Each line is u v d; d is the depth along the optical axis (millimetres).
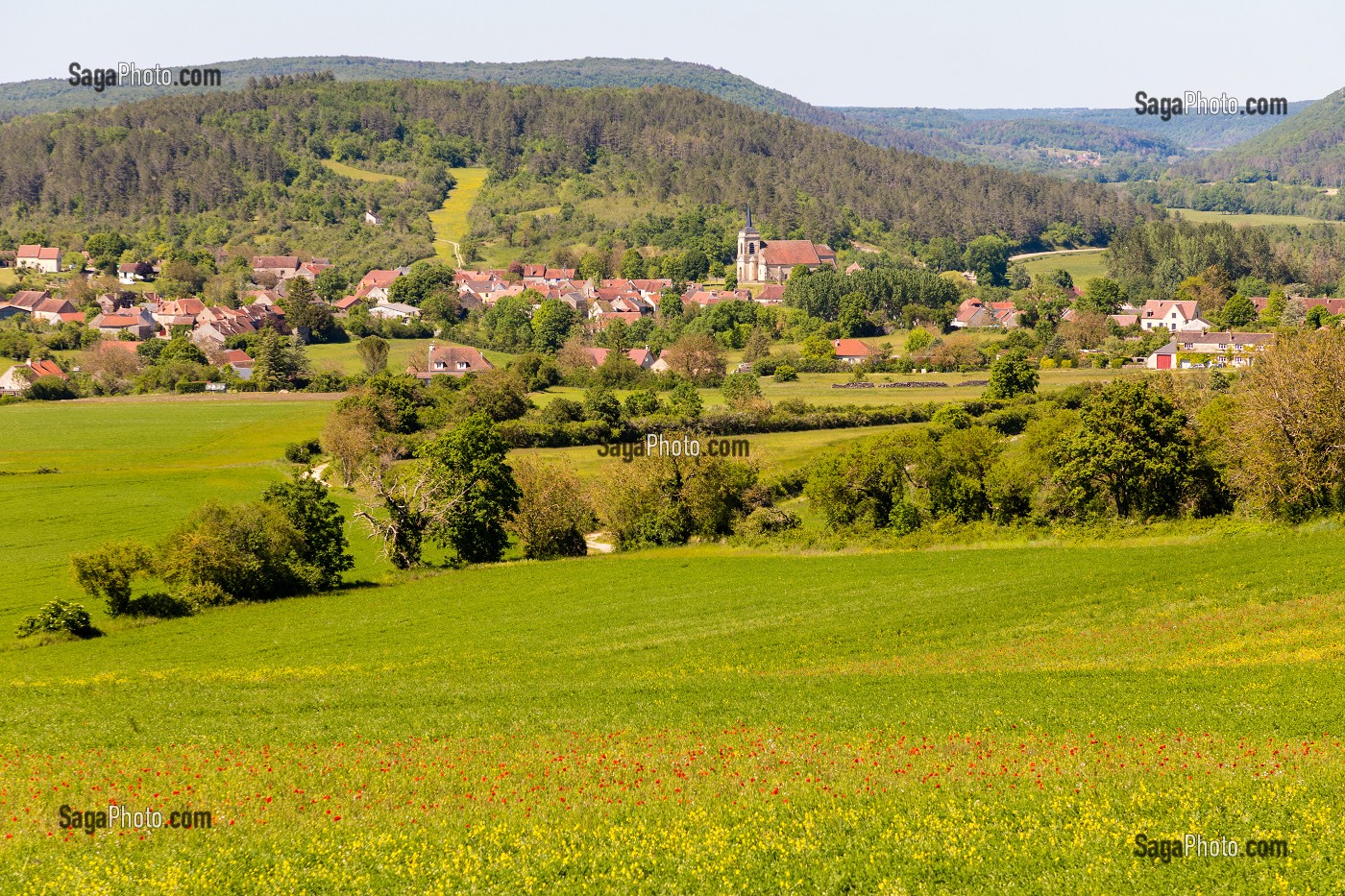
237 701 41469
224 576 66062
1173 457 72562
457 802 26984
